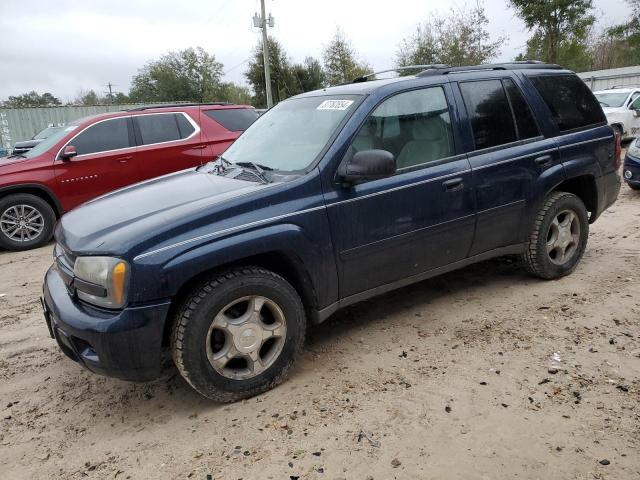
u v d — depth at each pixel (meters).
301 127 3.84
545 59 25.78
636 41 28.70
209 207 3.04
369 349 3.75
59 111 24.41
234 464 2.65
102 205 3.60
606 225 6.78
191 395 3.35
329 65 36.09
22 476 2.68
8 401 3.39
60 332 3.07
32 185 7.36
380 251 3.60
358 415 2.97
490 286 4.77
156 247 2.84
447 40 27.41
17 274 6.29
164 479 2.59
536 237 4.50
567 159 4.57
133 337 2.81
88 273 2.91
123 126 7.95
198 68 52.31
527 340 3.72
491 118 4.21
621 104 15.14
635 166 8.34
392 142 3.69
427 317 4.21
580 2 24.22
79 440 2.96
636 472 2.43
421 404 3.04
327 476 2.52
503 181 4.15
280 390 3.29
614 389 3.08
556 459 2.54
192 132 8.33
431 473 2.50
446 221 3.87
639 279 4.72
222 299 2.99
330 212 3.35
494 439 2.71
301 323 3.33
